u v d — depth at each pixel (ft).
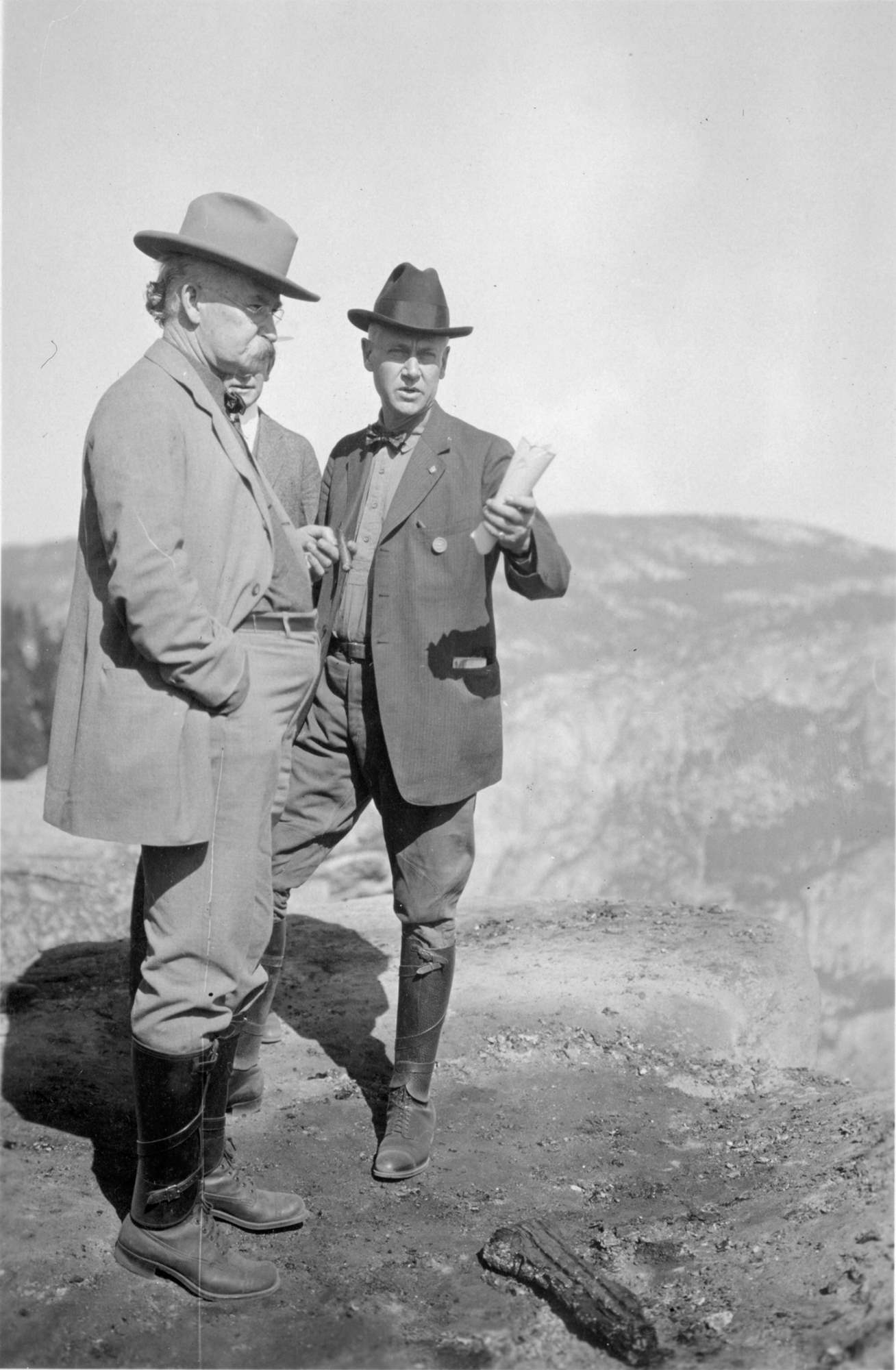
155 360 7.73
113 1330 7.50
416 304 9.16
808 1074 11.91
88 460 7.61
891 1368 6.47
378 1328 7.59
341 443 10.20
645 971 13.42
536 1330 7.55
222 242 7.74
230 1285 7.83
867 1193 8.43
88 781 7.49
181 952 7.67
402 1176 9.45
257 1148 9.93
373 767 9.64
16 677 55.62
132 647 7.53
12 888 18.24
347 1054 11.66
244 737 7.67
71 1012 12.55
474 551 9.27
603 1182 9.57
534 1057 11.64
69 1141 9.80
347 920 15.69
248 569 7.78
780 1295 7.54
